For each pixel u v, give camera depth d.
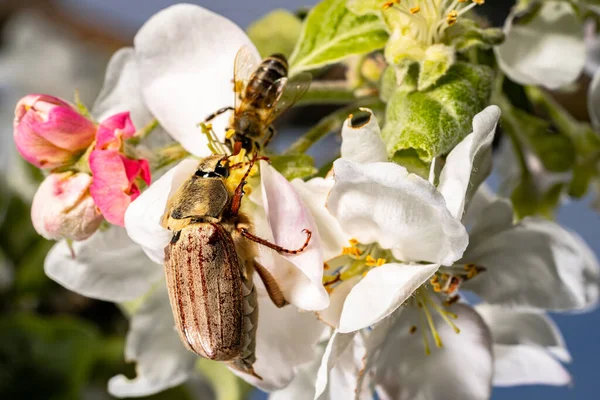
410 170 0.20
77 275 0.22
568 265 0.22
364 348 0.21
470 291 0.22
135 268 0.22
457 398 0.21
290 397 0.22
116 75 0.22
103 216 0.21
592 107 0.23
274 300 0.20
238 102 0.21
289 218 0.20
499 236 0.22
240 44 0.21
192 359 0.23
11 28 0.38
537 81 0.22
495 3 0.25
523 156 0.24
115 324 0.29
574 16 0.22
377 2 0.21
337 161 0.19
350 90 0.23
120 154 0.21
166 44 0.21
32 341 0.28
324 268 0.20
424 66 0.20
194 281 0.20
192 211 0.20
